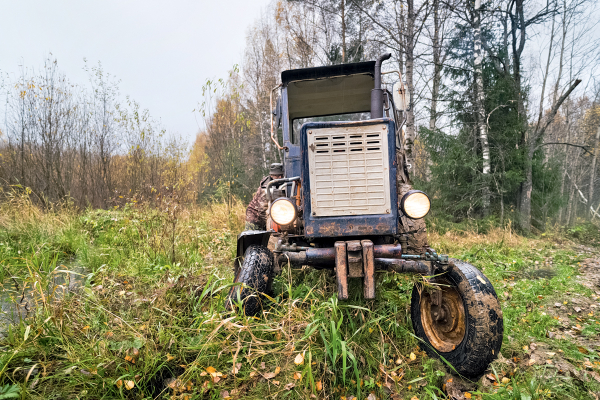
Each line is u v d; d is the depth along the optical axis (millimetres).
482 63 9938
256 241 2906
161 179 8492
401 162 3232
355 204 2367
